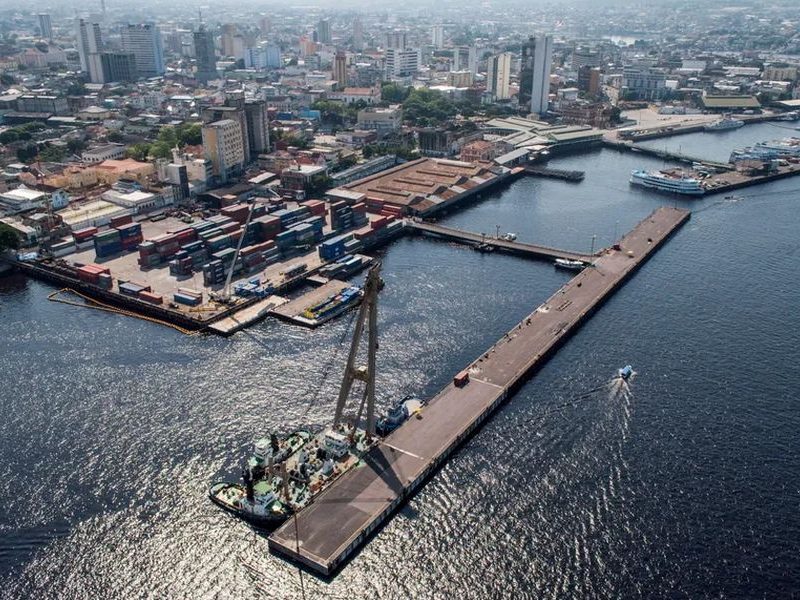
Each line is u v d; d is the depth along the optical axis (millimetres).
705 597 152875
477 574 160125
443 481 189000
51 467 191500
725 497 180375
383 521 175500
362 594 155625
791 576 157750
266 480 184375
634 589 155250
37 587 156750
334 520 172625
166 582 158375
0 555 164500
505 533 171125
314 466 191625
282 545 164750
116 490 183875
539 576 159125
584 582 157250
